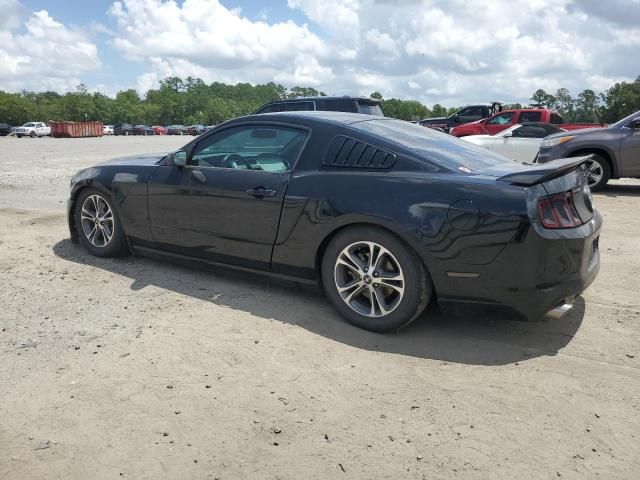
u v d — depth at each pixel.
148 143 32.50
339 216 3.47
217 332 3.48
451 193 3.16
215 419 2.56
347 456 2.31
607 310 3.92
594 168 9.68
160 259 4.68
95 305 3.89
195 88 167.75
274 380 2.91
